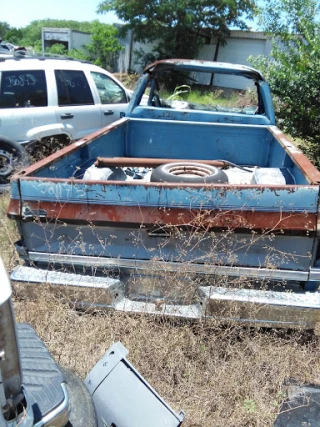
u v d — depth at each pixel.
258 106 4.66
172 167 3.21
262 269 2.30
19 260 3.24
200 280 2.39
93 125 6.48
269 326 2.31
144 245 2.37
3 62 5.61
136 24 20.73
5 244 3.73
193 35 20.38
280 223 2.18
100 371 1.93
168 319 2.46
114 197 2.27
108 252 2.41
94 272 2.48
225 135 4.49
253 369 2.36
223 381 2.29
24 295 2.50
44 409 1.36
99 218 2.30
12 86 5.60
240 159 4.57
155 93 4.87
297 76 6.56
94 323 2.50
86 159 3.61
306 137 7.00
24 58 5.94
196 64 4.38
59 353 2.37
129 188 2.25
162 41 20.94
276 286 2.37
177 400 2.24
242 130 4.45
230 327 2.39
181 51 20.58
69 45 25.88
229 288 2.33
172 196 2.23
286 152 3.45
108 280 2.42
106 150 4.06
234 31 19.28
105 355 1.96
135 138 4.60
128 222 2.29
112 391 1.89
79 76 6.34
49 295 2.45
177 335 2.44
